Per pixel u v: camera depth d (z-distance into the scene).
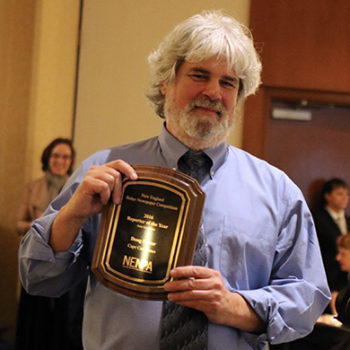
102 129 4.61
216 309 1.41
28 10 4.54
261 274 1.59
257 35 4.59
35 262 1.54
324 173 4.81
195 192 1.46
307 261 1.63
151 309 1.50
